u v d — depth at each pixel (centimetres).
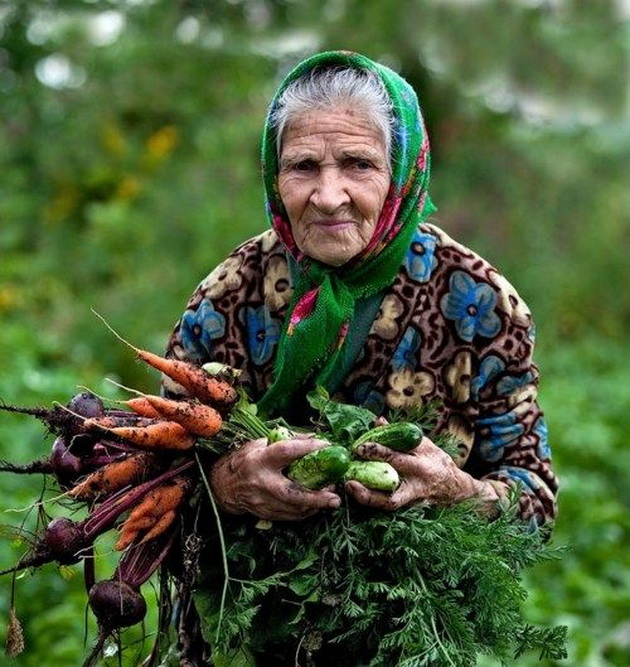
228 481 273
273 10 1102
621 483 1050
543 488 302
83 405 282
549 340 1521
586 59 1351
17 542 283
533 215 1521
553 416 1150
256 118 1412
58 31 1276
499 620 278
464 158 1462
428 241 300
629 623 622
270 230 310
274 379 305
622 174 1628
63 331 1188
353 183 280
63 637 521
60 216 1436
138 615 272
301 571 277
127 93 1446
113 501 275
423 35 1258
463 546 274
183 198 1348
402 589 270
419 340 297
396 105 284
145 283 1248
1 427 765
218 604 282
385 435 273
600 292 1614
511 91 1378
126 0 1038
